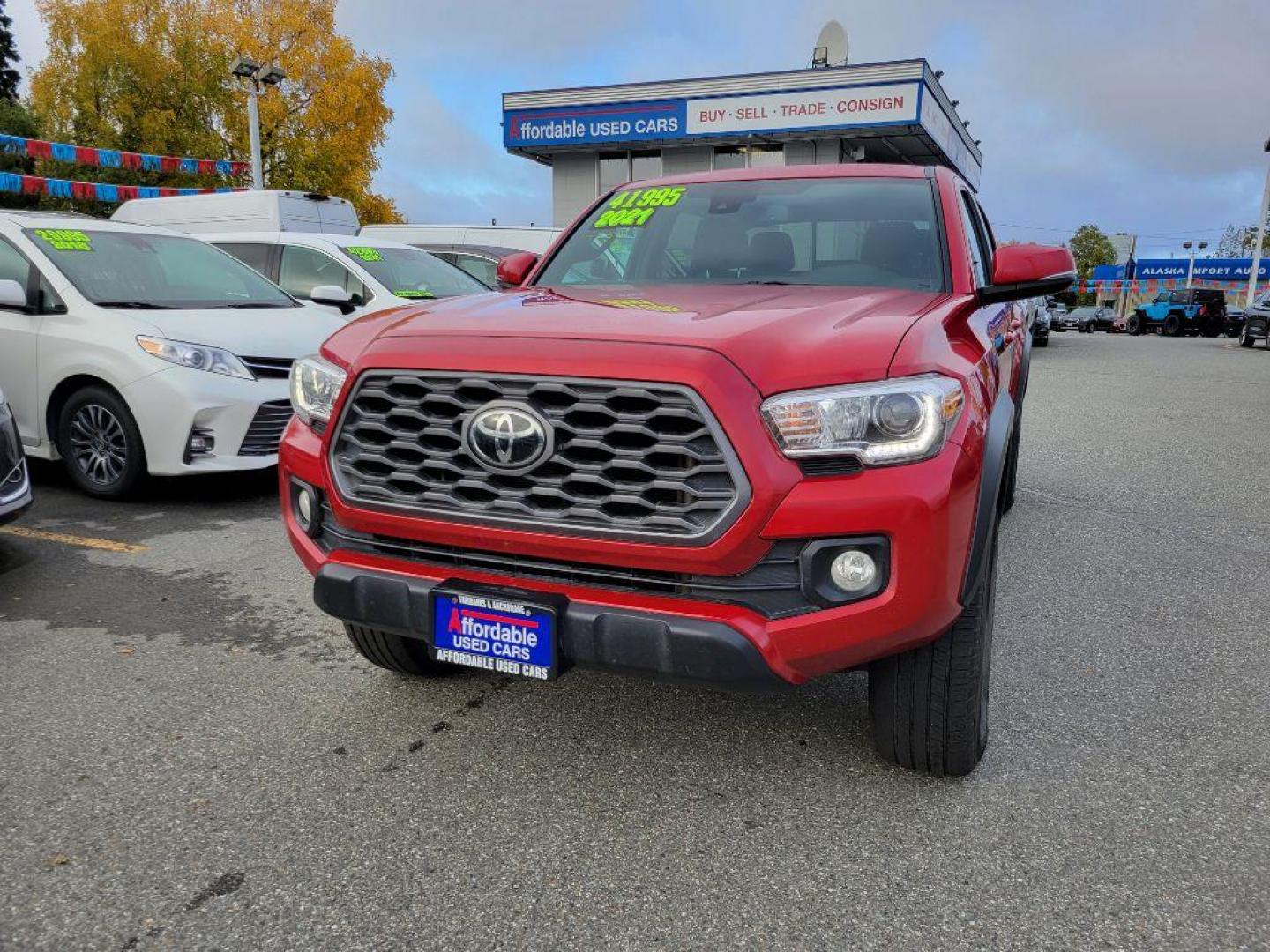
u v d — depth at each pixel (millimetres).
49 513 5391
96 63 29469
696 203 3732
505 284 3725
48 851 2254
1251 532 5305
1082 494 6246
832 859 2244
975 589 2229
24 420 5699
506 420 2162
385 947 1945
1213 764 2695
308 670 3326
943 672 2371
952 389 2152
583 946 1952
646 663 2123
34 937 1958
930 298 2832
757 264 3379
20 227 5816
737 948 1946
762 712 2996
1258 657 3518
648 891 2129
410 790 2547
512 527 2197
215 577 4320
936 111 19812
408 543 2420
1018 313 4980
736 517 2012
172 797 2500
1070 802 2486
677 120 20047
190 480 6277
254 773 2623
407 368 2287
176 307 5801
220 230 12219
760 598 2100
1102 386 12984
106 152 15023
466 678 3260
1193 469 7066
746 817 2420
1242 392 12203
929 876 2178
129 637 3609
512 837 2334
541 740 2826
